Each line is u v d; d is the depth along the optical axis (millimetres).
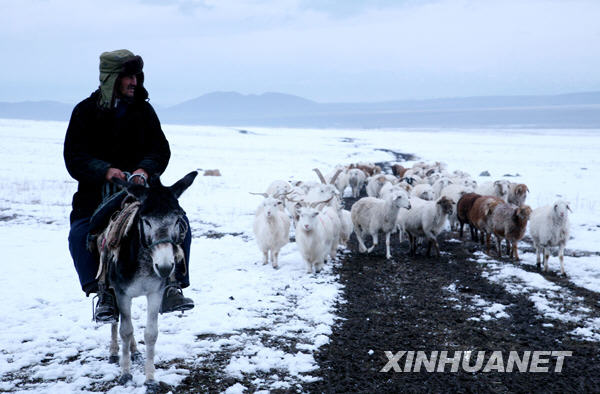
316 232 8969
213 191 20500
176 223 3678
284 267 9539
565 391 4723
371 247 11617
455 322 6691
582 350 5746
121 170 4367
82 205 4277
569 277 9188
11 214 14070
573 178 26750
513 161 38188
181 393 4328
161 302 4207
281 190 14938
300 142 59938
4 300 6895
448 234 14016
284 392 4488
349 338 5980
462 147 55125
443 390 4695
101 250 4035
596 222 14484
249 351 5359
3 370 4695
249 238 12234
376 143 61781
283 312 6852
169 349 5266
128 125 4270
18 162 28281
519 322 6711
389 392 4617
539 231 9656
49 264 8992
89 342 5441
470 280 8938
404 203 10406
